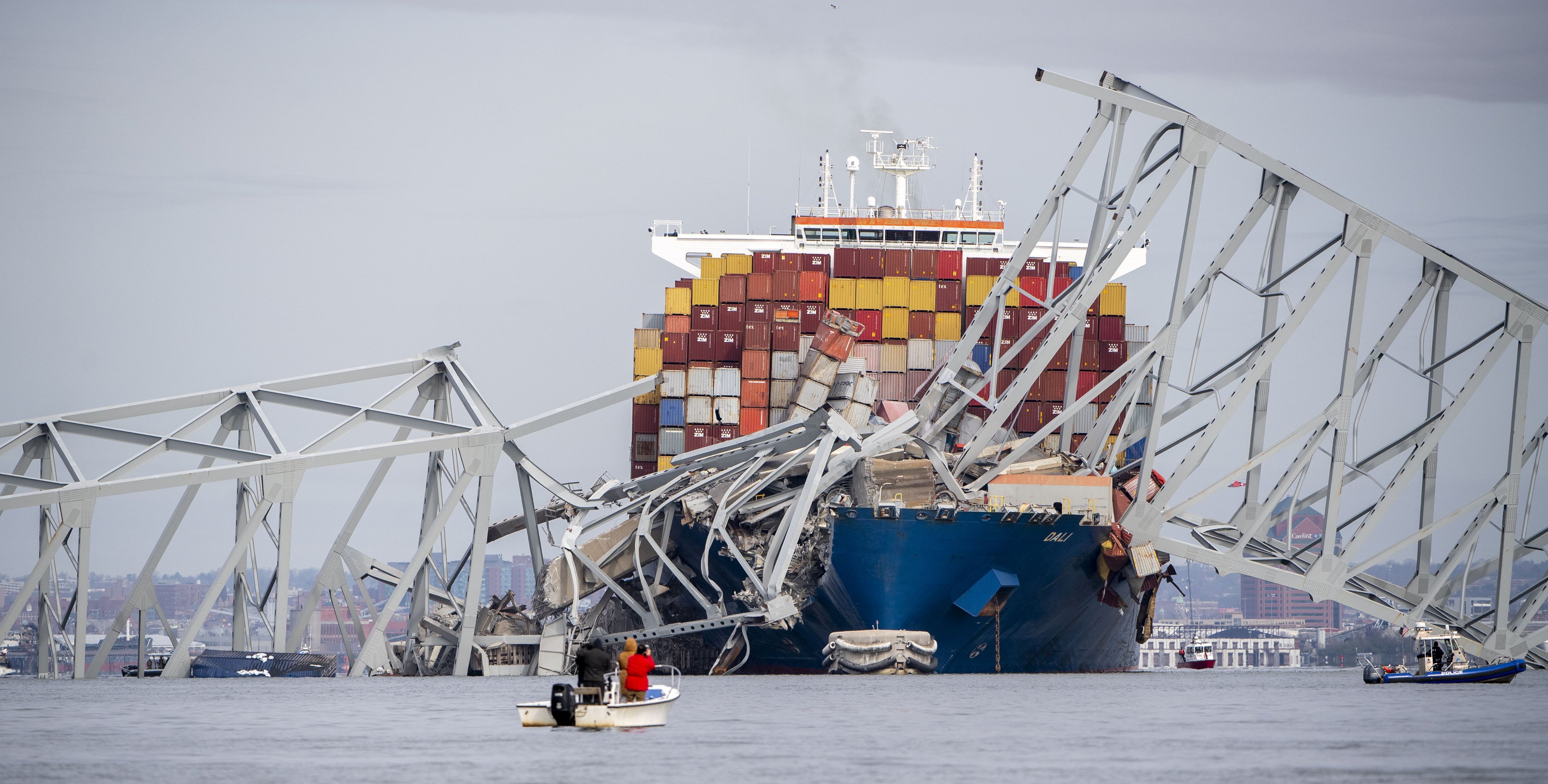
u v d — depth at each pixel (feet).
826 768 391.86
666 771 384.47
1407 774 376.27
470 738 478.18
